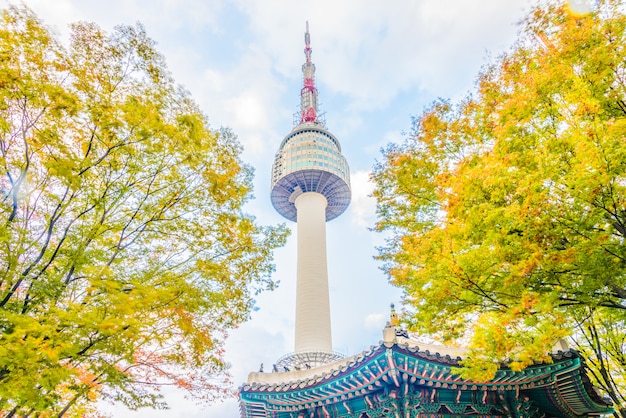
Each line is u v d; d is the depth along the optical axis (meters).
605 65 8.75
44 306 8.65
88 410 13.53
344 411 15.35
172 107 10.90
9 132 8.34
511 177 8.89
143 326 9.48
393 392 13.68
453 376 13.55
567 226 8.41
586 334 15.82
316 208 62.12
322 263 55.81
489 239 9.05
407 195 12.57
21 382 7.23
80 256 8.85
